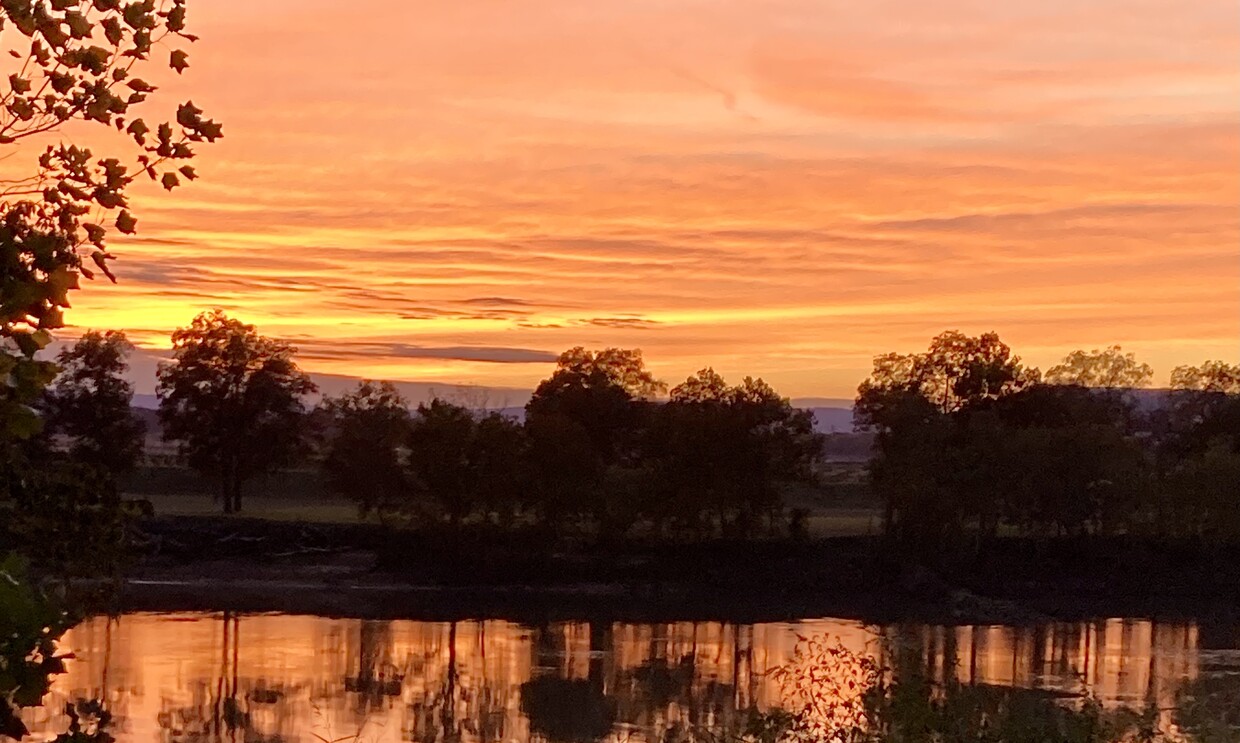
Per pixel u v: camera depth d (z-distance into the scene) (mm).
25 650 5020
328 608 64500
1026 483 77938
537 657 49969
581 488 76625
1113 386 119375
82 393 90812
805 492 120750
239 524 78875
